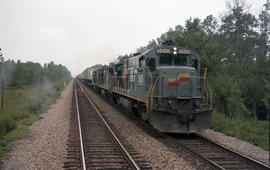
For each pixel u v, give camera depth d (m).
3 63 20.05
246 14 40.47
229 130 11.47
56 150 7.59
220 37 41.38
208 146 8.47
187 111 9.23
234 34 43.28
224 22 43.00
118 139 8.93
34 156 7.02
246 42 43.44
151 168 6.13
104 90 26.70
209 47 20.06
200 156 7.12
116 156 7.03
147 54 10.54
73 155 7.07
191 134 10.46
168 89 9.99
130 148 7.82
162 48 10.64
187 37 20.50
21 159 6.75
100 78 29.91
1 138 8.88
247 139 10.29
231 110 24.38
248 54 45.03
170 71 10.09
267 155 8.21
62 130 10.55
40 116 14.53
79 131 10.09
